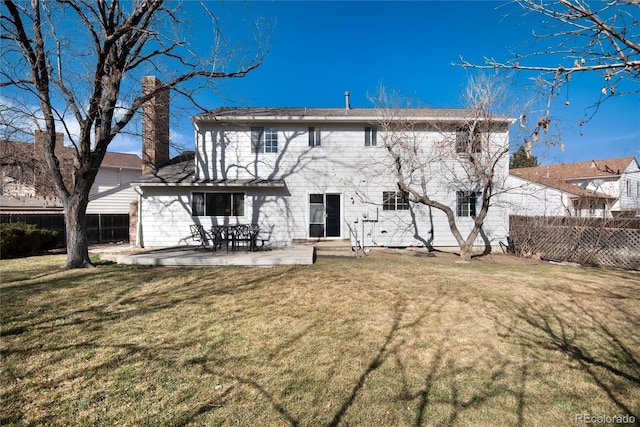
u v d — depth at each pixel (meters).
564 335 4.11
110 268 8.09
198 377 3.08
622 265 9.39
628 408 2.69
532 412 2.62
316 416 2.55
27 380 3.00
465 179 12.76
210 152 12.81
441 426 2.45
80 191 8.13
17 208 18.52
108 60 8.27
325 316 4.71
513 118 10.08
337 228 12.97
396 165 10.84
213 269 8.02
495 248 12.92
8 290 5.95
